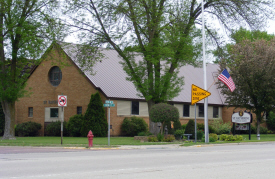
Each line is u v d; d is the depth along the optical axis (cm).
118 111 3378
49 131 3497
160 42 2525
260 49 3262
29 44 2573
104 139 2795
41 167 1086
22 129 3588
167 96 2731
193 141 2509
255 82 3059
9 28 2534
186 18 2647
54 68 3794
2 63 2669
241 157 1399
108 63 3738
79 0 2631
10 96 2675
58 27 2659
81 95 3475
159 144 2250
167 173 964
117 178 879
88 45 2688
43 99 3794
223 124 3894
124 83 3575
